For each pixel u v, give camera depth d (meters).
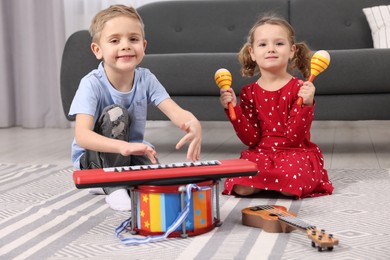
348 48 3.08
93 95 1.62
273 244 1.22
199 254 1.16
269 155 1.74
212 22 3.17
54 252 1.20
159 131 3.49
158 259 1.14
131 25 1.55
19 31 3.76
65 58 2.51
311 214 1.47
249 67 1.94
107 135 1.62
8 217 1.49
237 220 1.43
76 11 3.68
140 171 1.28
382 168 2.11
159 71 2.41
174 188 1.27
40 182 1.95
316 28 3.11
